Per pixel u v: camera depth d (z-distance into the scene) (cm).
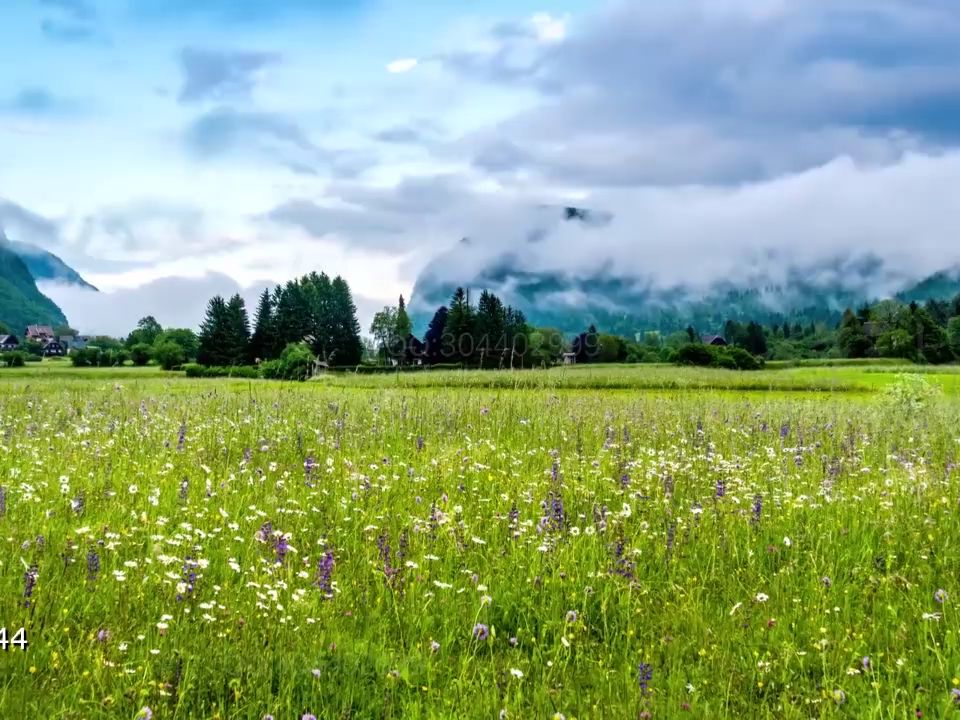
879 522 821
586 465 1051
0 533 671
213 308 11544
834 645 568
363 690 491
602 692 508
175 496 836
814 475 1030
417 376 3678
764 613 628
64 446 1125
